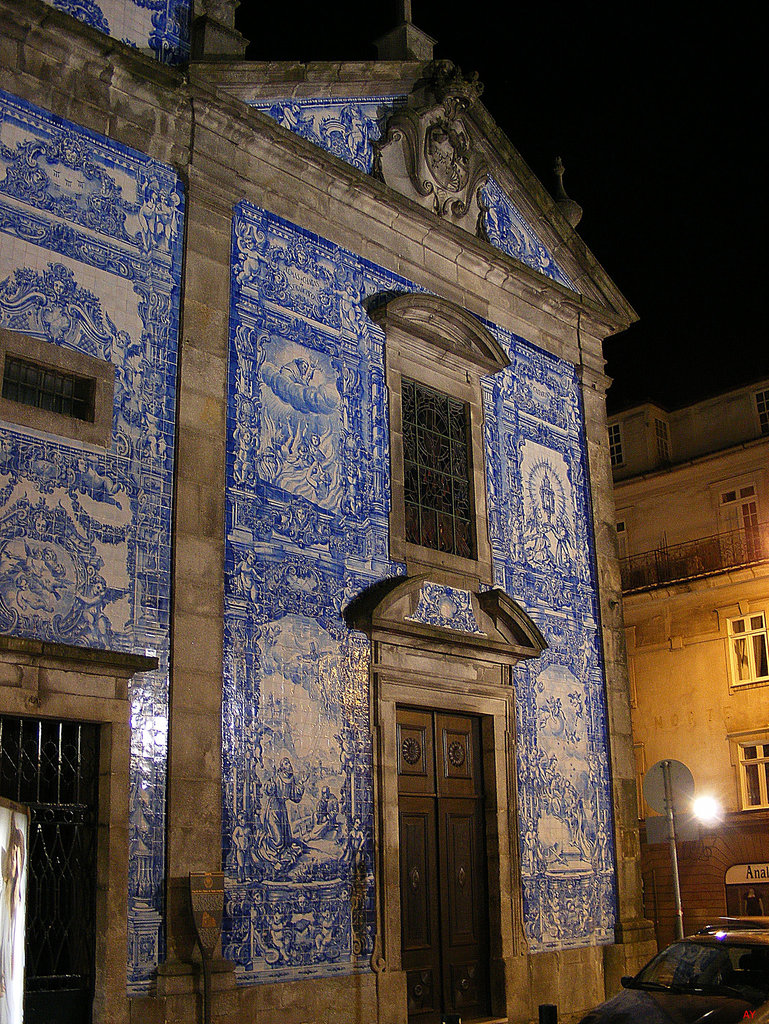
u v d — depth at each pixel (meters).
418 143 13.56
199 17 11.27
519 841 12.66
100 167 10.16
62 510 9.17
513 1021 11.84
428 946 11.46
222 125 11.18
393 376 12.50
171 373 10.25
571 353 15.59
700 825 24.44
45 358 9.34
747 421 27.34
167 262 10.49
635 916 13.85
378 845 10.90
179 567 9.81
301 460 11.23
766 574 24.39
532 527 14.08
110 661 8.91
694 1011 8.20
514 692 13.09
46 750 8.77
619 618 15.00
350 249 12.42
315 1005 9.94
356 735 11.02
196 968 9.06
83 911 8.70
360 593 11.45
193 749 9.54
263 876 9.85
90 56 10.16
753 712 24.11
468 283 14.05
